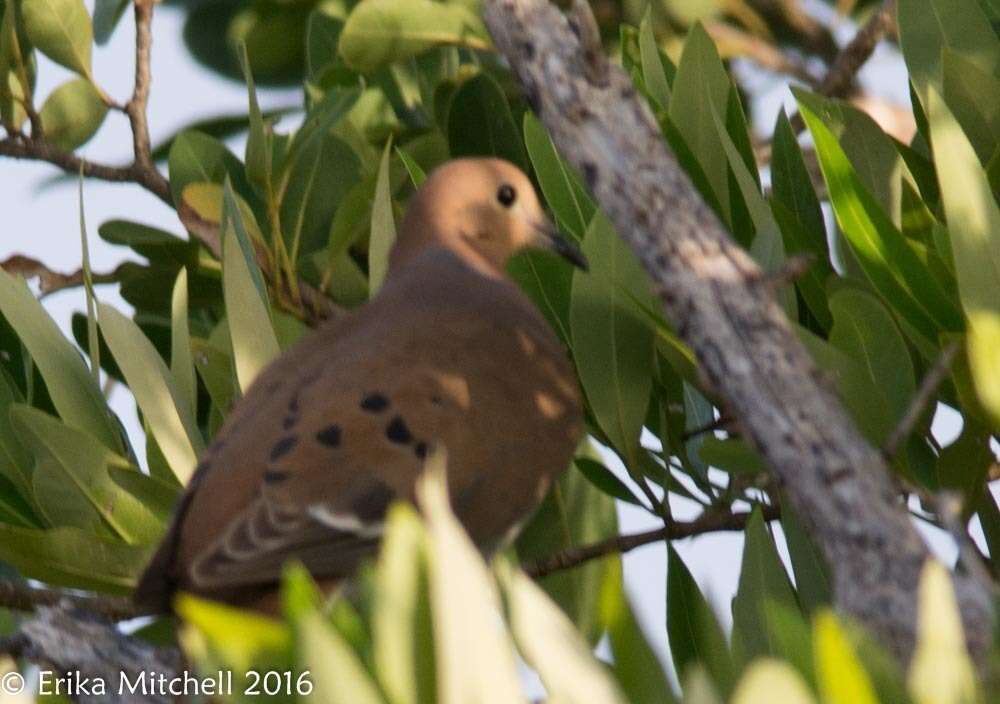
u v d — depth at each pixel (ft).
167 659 24.32
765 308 20.74
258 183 31.91
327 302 33.09
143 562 27.22
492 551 27.37
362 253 35.17
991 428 25.11
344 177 34.63
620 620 17.84
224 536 24.32
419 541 14.82
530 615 15.17
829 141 24.82
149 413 27.48
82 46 35.55
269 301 31.35
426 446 25.96
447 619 14.26
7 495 29.43
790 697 13.64
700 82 27.96
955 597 17.21
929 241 27.45
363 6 35.24
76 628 24.41
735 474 28.35
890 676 15.30
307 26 39.55
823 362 25.07
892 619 18.52
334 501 24.91
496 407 27.20
